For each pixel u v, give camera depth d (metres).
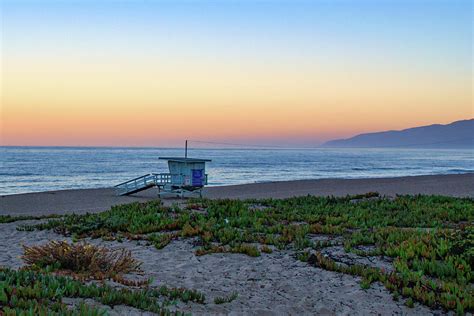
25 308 6.84
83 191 44.97
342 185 50.69
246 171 91.50
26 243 15.40
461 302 8.65
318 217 17.88
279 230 15.79
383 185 49.72
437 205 21.48
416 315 8.57
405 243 12.79
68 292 8.06
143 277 10.82
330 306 9.05
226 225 16.55
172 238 15.21
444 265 10.64
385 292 9.70
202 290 9.84
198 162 37.69
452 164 131.50
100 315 6.77
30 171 86.62
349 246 12.90
